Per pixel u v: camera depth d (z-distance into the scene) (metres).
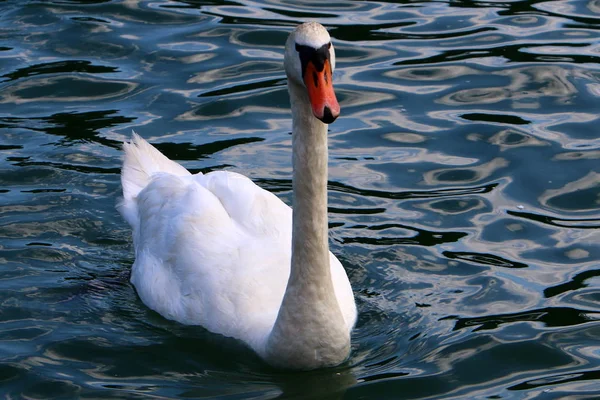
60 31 19.64
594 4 20.62
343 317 11.02
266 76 18.08
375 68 18.27
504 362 10.82
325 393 10.33
